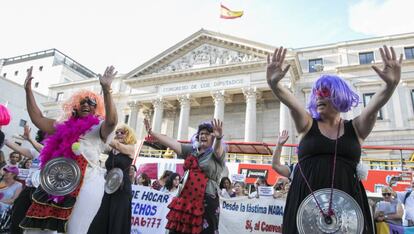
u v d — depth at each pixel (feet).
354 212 6.47
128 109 126.52
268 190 24.52
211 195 12.63
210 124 13.70
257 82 100.83
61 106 12.19
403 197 24.61
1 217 23.25
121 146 14.42
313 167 7.36
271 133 106.11
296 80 106.63
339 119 8.20
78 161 10.45
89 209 10.34
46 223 9.57
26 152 19.06
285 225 7.22
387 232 21.18
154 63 121.29
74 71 198.80
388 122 94.02
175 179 27.86
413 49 99.96
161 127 122.11
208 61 113.50
